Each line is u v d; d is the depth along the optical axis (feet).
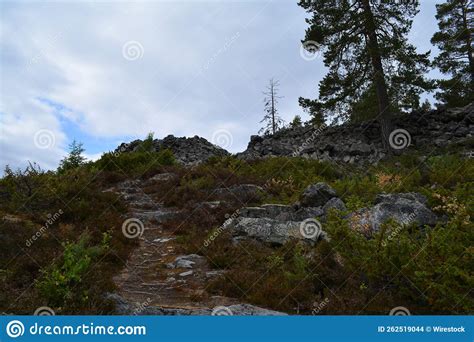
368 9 82.48
